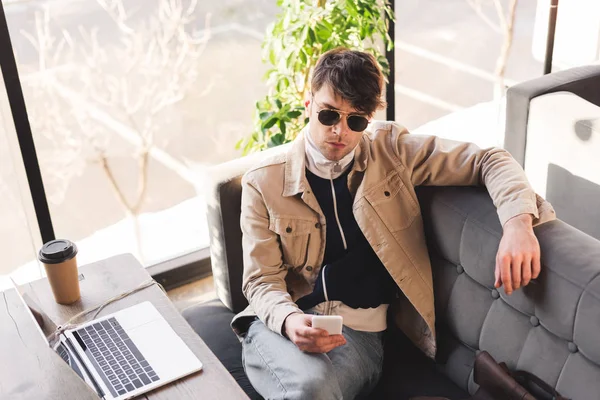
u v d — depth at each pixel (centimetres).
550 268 159
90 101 249
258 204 190
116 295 183
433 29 309
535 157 255
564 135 241
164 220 279
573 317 154
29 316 164
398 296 198
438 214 188
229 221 207
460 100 332
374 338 190
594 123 231
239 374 199
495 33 325
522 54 336
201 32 260
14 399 133
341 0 258
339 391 170
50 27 234
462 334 186
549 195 255
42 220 251
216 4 259
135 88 255
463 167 188
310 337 168
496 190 177
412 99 320
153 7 248
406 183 191
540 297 161
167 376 155
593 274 153
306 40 254
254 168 193
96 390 151
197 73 265
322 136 181
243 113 281
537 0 326
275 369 175
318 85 178
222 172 207
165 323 172
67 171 254
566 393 158
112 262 196
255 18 269
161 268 278
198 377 156
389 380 192
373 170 190
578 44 339
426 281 190
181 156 274
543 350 164
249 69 276
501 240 167
